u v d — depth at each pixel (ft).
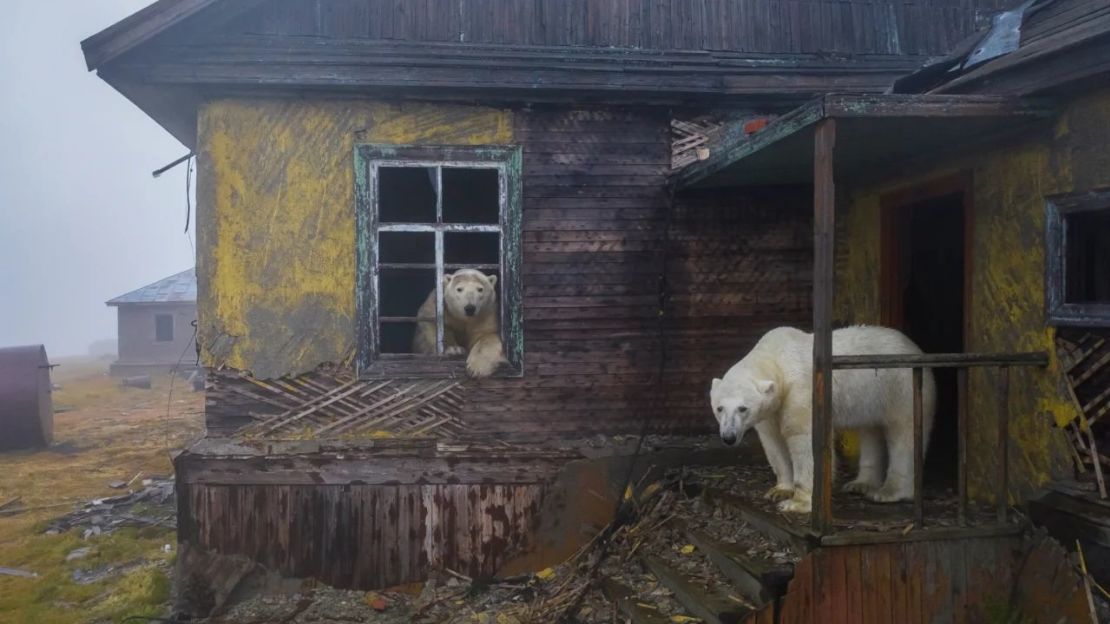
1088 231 13.88
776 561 13.88
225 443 18.48
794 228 20.71
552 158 19.77
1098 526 12.45
